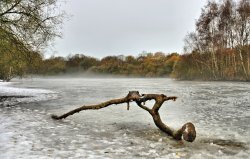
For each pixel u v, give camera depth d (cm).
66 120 1376
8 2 2058
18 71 2697
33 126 1199
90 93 3191
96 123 1309
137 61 15862
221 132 1117
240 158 787
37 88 4184
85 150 845
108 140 978
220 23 6588
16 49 2223
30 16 2155
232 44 6419
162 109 1820
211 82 6325
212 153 834
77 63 16525
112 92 3369
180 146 909
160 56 15175
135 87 4500
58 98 2539
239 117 1491
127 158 772
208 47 7125
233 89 3747
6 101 2238
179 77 8294
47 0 2222
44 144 905
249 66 6384
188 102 2234
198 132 1115
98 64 16650
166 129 1041
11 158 753
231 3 6438
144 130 1158
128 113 1642
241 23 6116
